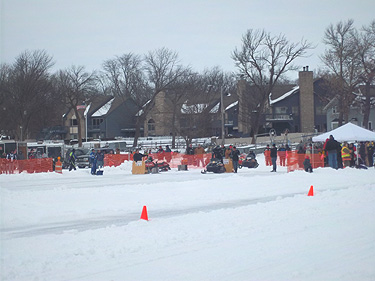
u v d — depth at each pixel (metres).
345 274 7.68
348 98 60.41
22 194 19.31
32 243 10.40
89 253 9.34
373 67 58.31
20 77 69.38
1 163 36.50
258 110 66.94
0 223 13.52
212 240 10.26
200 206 16.31
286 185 21.84
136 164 33.84
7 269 8.34
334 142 29.88
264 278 7.54
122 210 15.73
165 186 22.02
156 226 12.03
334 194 17.45
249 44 64.19
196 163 38.59
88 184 25.70
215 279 7.55
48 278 7.79
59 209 15.93
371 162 33.94
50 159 36.78
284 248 9.41
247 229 11.34
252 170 34.50
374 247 9.38
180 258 8.85
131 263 8.59
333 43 59.16
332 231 10.89
